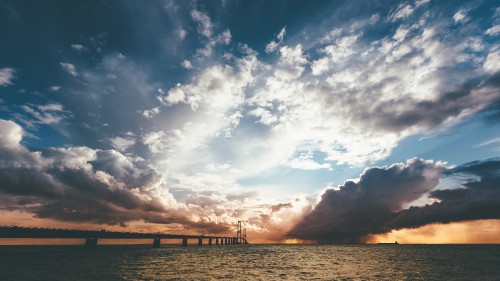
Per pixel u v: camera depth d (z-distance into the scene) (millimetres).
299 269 34625
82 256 51875
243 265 39344
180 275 27969
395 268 36594
